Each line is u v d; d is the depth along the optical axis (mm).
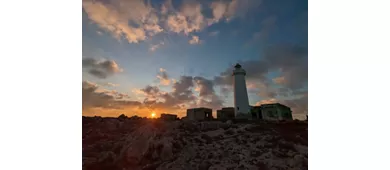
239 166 7625
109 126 9961
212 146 8820
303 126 9898
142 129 9656
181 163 7922
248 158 8031
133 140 9023
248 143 8945
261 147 8609
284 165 7688
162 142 8695
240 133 9773
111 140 9281
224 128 10422
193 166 7742
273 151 8383
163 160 8172
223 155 8234
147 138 9000
